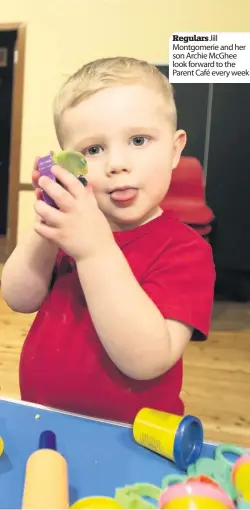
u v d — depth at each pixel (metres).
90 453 0.45
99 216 0.48
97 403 0.58
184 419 0.46
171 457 0.44
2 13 2.60
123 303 0.47
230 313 2.43
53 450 0.41
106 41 2.53
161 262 0.56
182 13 2.43
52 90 2.60
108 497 0.37
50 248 0.61
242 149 2.46
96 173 0.53
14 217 2.69
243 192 2.50
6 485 0.40
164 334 0.48
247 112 2.42
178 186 2.21
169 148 0.55
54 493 0.36
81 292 0.60
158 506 0.37
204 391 1.62
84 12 2.53
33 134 2.65
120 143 0.52
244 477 0.40
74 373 0.57
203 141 2.47
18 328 2.09
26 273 0.61
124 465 0.44
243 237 2.54
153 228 0.58
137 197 0.54
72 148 0.54
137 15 2.49
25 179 2.68
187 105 2.46
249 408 1.54
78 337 0.58
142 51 2.51
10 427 0.49
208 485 0.37
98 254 0.47
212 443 0.49
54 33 2.56
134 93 0.52
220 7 2.41
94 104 0.52
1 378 1.60
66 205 0.46
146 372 0.48
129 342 0.47
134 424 0.47
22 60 2.60
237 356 1.92
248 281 2.61
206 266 0.57
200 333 0.54
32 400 0.60
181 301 0.53
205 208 2.22
